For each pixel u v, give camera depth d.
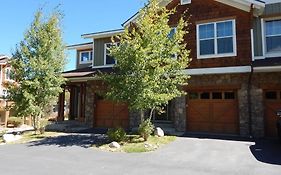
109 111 18.91
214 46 15.12
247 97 14.31
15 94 16.34
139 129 13.06
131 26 15.29
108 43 20.77
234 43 14.62
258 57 15.24
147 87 12.35
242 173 7.72
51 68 16.55
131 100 12.59
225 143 12.12
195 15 15.85
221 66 14.76
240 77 14.55
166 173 7.82
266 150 10.63
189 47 15.70
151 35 12.58
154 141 12.55
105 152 10.94
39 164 9.05
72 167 8.60
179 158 9.68
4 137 14.58
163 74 12.88
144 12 13.39
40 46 16.59
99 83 19.20
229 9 14.99
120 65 12.83
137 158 9.81
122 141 12.81
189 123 15.71
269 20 15.47
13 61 16.59
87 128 18.88
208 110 15.38
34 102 16.42
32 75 16.36
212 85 15.13
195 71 15.18
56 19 17.17
